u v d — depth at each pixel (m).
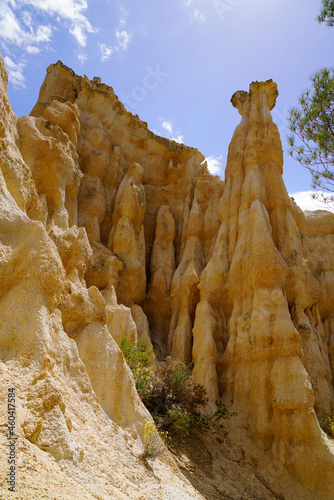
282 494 13.30
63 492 4.92
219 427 15.60
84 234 15.91
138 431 9.66
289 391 14.78
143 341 19.08
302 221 23.22
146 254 25.12
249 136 22.39
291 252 19.50
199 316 19.12
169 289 23.11
